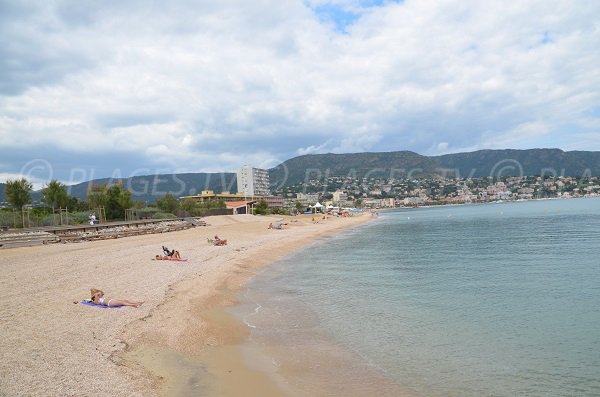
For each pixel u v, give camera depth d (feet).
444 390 28.58
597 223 178.81
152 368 29.66
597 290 58.65
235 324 44.19
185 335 38.37
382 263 90.99
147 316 42.06
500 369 32.19
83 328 36.09
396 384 29.45
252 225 233.35
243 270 80.48
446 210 549.13
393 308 51.13
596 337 39.32
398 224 267.80
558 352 35.65
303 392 27.94
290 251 119.55
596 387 28.78
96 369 27.58
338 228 238.89
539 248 106.11
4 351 29.66
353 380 30.07
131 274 65.62
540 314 47.65
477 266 82.58
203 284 62.49
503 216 288.92
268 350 36.24
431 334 40.86
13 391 23.31
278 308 51.65
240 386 28.43
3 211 161.68
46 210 188.44
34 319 38.19
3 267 69.82
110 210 218.38
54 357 28.94
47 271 65.72
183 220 212.02
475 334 40.81
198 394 26.66
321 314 48.57
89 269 68.69
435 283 66.64
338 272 79.82
